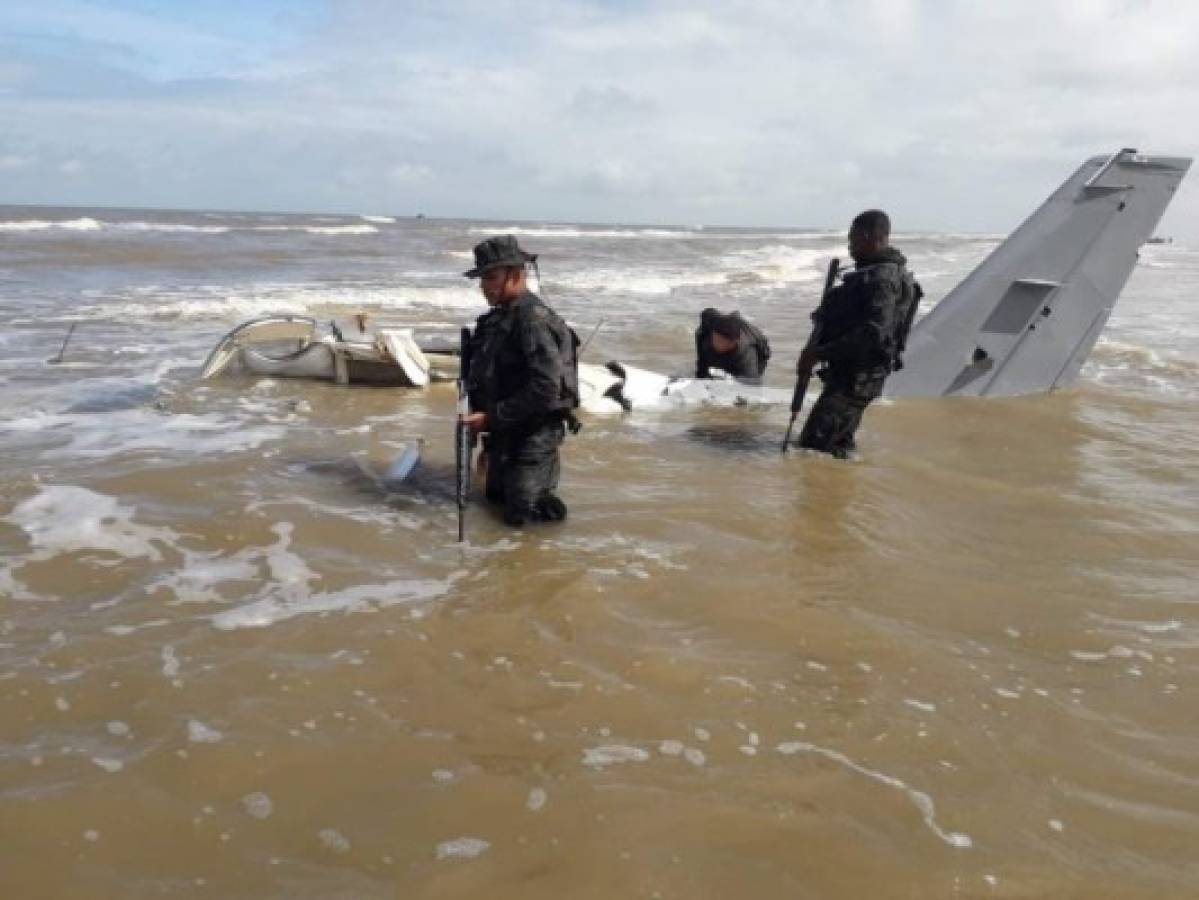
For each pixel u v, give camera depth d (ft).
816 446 21.49
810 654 11.55
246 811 8.16
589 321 44.73
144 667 10.56
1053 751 9.57
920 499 18.42
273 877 7.35
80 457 18.62
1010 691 10.80
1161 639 12.35
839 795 8.68
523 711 9.98
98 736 9.18
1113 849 8.04
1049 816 8.48
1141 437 24.12
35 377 26.43
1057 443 23.26
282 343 27.61
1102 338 44.60
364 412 23.84
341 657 11.02
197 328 37.52
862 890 7.43
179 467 18.11
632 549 14.96
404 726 9.60
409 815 8.18
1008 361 27.96
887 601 13.29
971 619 12.81
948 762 9.31
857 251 20.52
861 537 15.97
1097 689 10.94
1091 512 17.83
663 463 20.25
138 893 7.11
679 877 7.51
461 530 15.01
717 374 27.86
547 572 13.83
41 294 48.08
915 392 27.71
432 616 12.21
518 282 15.69
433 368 27.73
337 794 8.45
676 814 8.30
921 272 93.15
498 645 11.48
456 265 85.10
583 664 11.07
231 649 11.09
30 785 8.34
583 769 8.96
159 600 12.38
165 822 7.96
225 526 15.12
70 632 11.34
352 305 48.16
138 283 57.16
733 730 9.75
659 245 159.63
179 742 9.12
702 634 12.00
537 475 15.80
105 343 32.91
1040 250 27.50
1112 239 27.66
